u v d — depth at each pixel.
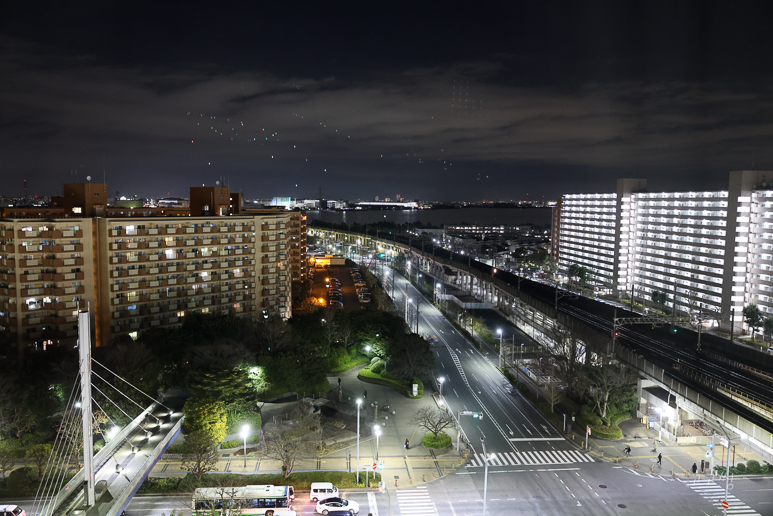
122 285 117.12
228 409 86.88
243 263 138.25
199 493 65.31
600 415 96.88
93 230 114.69
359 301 195.62
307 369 104.56
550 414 99.06
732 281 169.38
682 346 123.38
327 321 130.25
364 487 74.50
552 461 83.56
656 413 97.00
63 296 109.81
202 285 130.88
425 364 109.88
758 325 151.38
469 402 107.50
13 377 84.81
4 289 108.19
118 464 66.69
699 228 185.25
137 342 100.94
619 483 76.69
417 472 79.38
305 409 92.62
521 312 169.62
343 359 125.12
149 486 72.06
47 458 71.88
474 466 81.62
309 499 71.12
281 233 148.88
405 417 99.12
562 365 110.12
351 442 88.31
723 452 86.75
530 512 68.94
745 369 104.75
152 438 75.94
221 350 99.06
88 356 52.28
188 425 82.25
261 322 122.19
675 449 88.19
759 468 80.00
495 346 146.00
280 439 81.12
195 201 145.75
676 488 75.31
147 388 90.31
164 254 123.69
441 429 88.62
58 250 108.94
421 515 67.88
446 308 189.62
